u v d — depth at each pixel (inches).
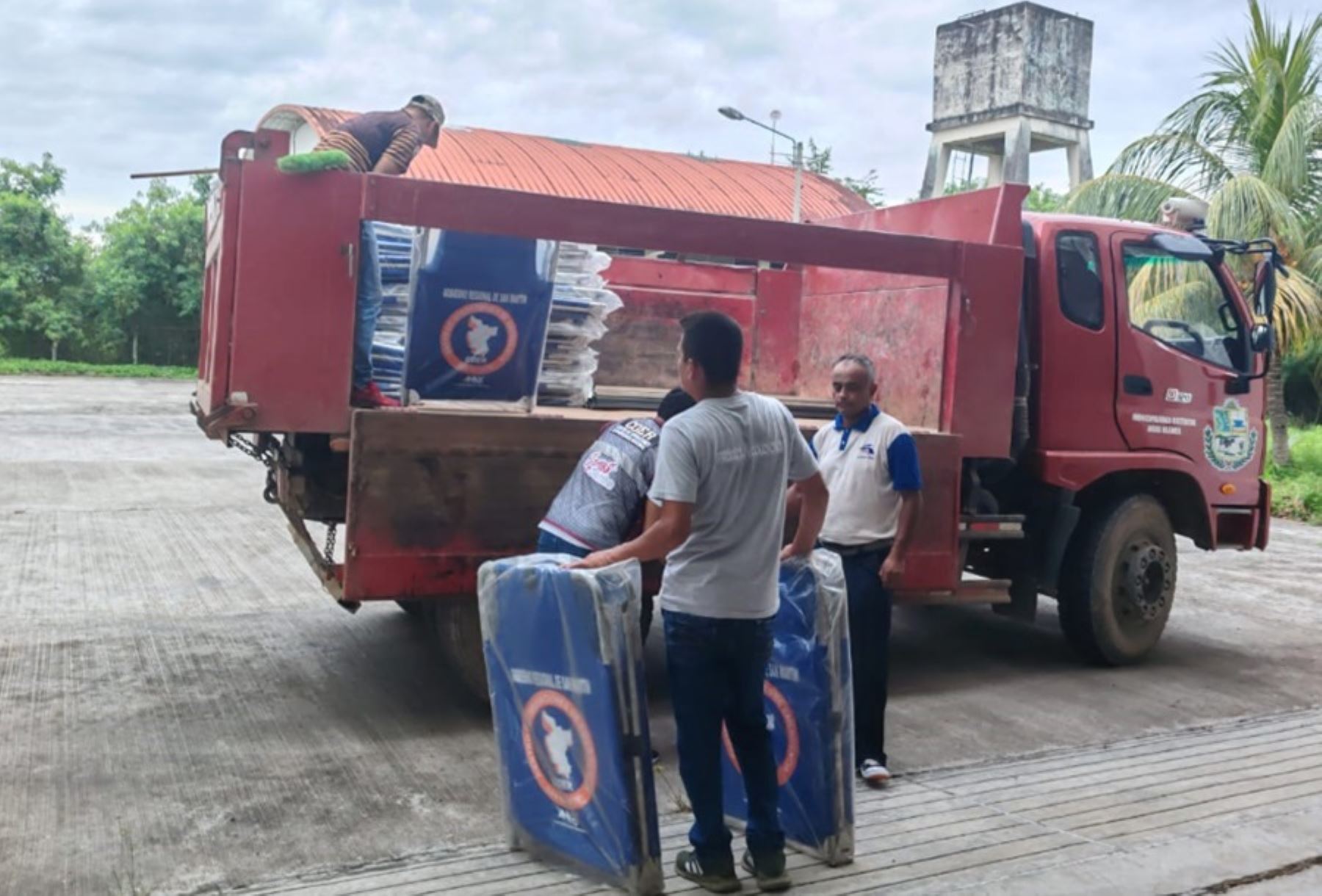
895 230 283.1
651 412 238.5
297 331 193.9
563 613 142.4
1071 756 207.8
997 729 223.3
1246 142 633.6
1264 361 289.3
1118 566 269.4
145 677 232.2
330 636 268.7
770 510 145.9
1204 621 331.6
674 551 146.2
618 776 139.9
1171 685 260.1
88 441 663.1
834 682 154.3
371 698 224.5
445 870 151.2
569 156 591.8
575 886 146.5
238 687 228.7
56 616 278.7
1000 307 247.4
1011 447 256.2
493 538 204.1
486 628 152.9
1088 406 263.7
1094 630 267.9
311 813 169.2
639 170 596.7
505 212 202.5
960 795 185.3
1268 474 649.6
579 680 142.6
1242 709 242.7
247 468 572.7
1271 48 610.2
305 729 205.9
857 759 190.9
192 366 1608.0
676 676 145.9
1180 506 284.5
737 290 298.5
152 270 1565.0
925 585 241.9
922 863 158.1
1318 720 236.1
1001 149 868.0
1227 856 163.5
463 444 201.0
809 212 573.6
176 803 170.9
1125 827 173.2
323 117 543.8
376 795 177.2
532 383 214.2
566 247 224.1
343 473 213.3
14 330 1547.7
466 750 197.9
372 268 200.2
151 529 398.6
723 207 560.1
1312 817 178.9
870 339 273.6
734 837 165.0
